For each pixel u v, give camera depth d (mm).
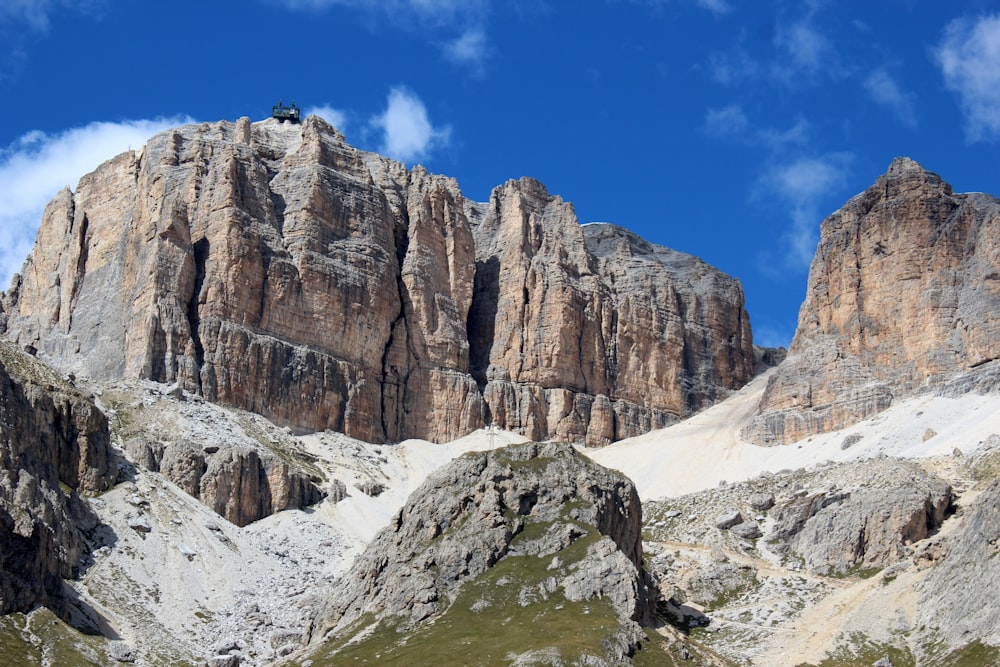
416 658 187625
